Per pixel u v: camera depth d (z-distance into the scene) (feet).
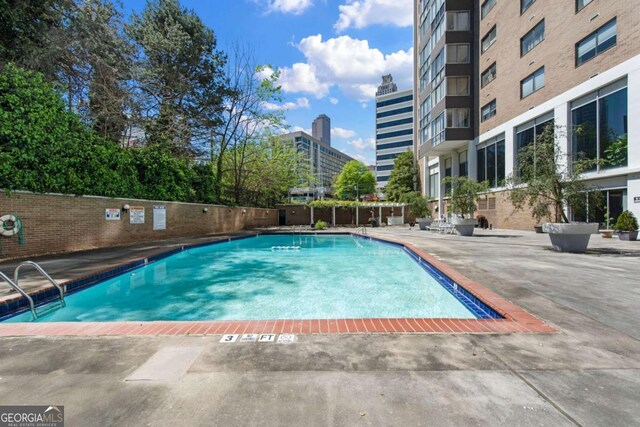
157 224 43.98
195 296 18.79
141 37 57.16
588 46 41.86
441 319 10.50
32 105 27.14
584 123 42.70
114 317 15.16
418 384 6.51
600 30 40.06
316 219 98.32
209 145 70.59
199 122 66.90
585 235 26.68
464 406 5.77
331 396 6.10
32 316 14.37
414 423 5.31
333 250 40.19
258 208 82.69
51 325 9.88
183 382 6.63
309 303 17.30
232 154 77.25
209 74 66.59
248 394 6.17
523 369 7.11
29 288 15.65
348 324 10.02
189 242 40.68
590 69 41.37
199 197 56.90
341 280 22.95
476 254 26.55
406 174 117.70
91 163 32.83
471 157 71.51
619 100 38.11
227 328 9.67
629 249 28.04
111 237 35.96
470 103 71.51
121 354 7.93
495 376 6.81
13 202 25.45
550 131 29.27
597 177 39.86
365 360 7.54
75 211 31.24
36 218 27.32
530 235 46.68
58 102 29.66
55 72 40.60
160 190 45.06
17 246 25.70
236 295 18.99
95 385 6.54
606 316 10.75
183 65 62.54
